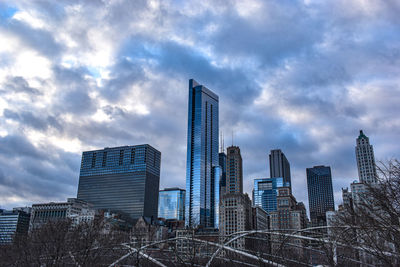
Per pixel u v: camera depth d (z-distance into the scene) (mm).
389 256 39875
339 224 72562
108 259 83625
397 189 37000
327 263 64062
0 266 78938
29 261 69500
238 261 74375
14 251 80188
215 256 77500
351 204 59719
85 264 67125
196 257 80562
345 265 63000
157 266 85938
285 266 65875
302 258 76375
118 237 93500
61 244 70250
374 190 39125
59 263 66688
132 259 89438
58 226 85125
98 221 108562
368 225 40750
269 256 70875
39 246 70375
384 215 38406
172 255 90062
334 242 58906
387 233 38250
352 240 55500
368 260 60000
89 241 74188
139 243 84375
